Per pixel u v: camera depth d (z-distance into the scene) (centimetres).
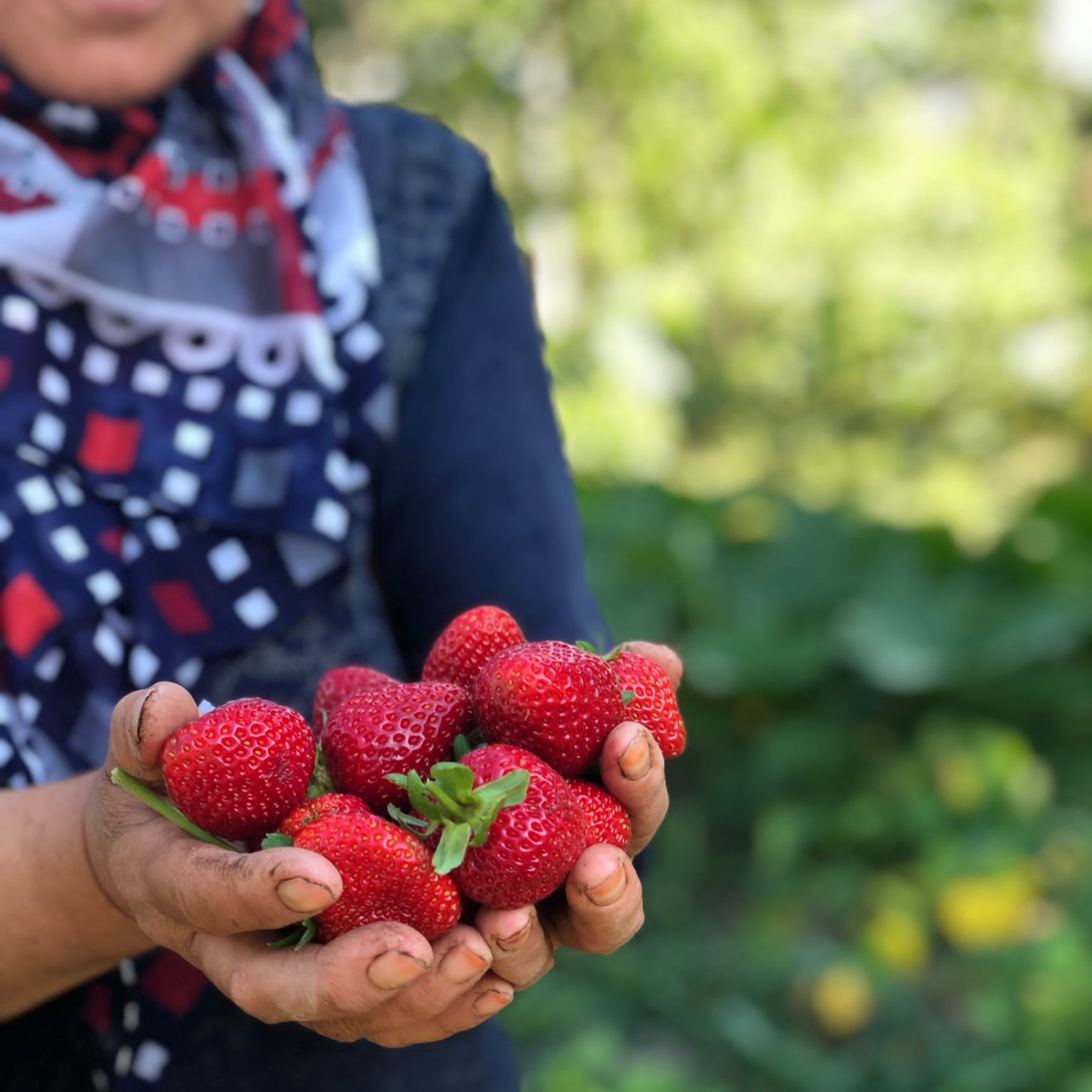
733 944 341
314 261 125
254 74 128
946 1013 312
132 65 116
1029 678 402
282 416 120
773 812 381
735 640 418
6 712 110
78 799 102
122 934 103
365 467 124
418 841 88
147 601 116
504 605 125
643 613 437
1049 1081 279
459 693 99
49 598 113
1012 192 697
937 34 740
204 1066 118
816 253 692
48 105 118
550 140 731
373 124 132
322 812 90
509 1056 134
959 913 331
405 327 125
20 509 113
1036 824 362
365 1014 87
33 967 104
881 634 410
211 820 91
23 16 114
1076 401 660
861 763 400
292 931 89
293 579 120
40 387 116
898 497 650
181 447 118
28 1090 118
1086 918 321
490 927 86
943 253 690
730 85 684
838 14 711
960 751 380
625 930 90
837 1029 308
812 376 706
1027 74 750
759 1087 294
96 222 117
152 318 119
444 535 126
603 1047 288
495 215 133
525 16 707
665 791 95
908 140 710
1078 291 681
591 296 692
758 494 494
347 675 108
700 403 715
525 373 131
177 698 92
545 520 127
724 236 693
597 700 95
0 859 100
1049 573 422
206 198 122
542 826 87
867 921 348
